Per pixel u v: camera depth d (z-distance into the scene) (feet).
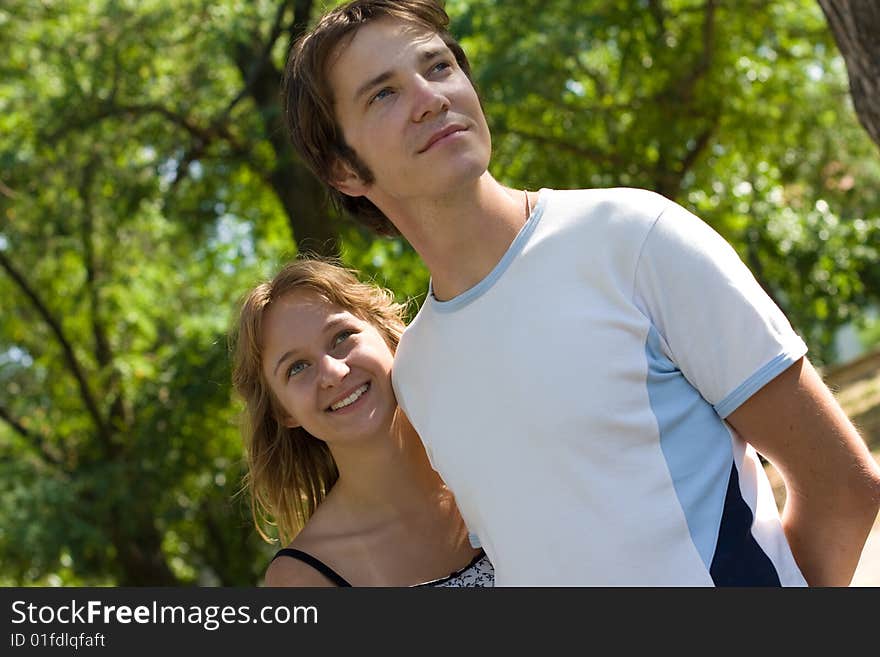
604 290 6.81
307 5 33.37
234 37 33.96
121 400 46.52
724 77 36.73
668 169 37.73
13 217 39.04
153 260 46.42
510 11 33.35
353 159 7.31
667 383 6.82
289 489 10.07
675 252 6.70
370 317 9.48
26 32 37.42
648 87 37.99
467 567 9.24
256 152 38.55
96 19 35.65
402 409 8.89
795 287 46.47
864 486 6.76
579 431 6.73
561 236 6.94
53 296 46.11
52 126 36.63
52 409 47.65
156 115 38.04
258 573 50.01
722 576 6.67
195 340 42.80
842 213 45.78
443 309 7.31
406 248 35.50
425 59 7.02
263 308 9.30
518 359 6.90
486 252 7.11
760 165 41.81
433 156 6.87
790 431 6.75
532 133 36.78
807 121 39.52
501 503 7.13
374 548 9.28
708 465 6.79
